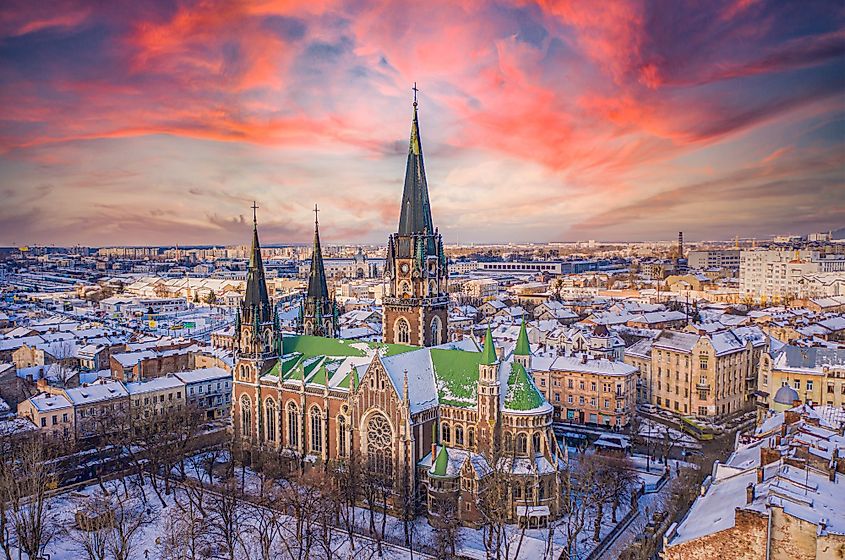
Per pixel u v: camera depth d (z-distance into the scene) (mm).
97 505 118562
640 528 120312
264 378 156875
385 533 121500
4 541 110500
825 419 102125
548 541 112188
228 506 113875
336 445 142750
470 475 122000
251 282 159000
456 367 138750
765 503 65250
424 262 150500
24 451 135250
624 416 192000
